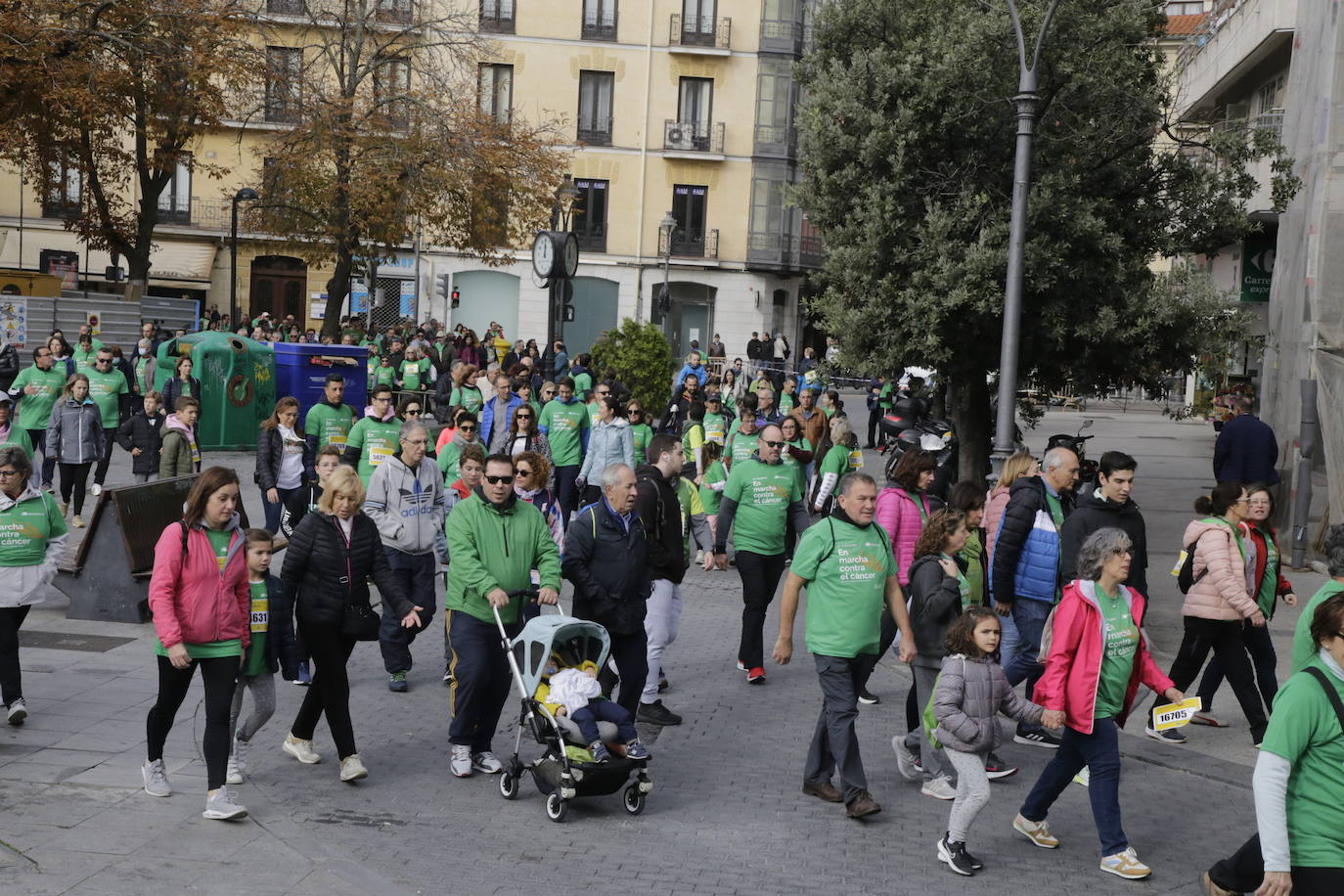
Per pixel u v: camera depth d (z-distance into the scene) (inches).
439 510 402.9
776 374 1596.9
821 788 310.2
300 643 304.3
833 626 298.0
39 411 692.7
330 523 302.7
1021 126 560.4
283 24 1440.7
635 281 1935.3
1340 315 635.5
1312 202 655.8
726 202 1943.9
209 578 275.0
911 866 270.2
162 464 564.4
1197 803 317.4
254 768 315.9
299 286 1913.1
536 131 1435.8
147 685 375.2
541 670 295.6
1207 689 381.7
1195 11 1955.0
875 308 709.9
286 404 523.5
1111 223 733.9
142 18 1159.0
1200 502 367.9
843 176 722.2
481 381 999.0
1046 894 257.3
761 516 416.8
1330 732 190.2
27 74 1094.4
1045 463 360.2
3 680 328.5
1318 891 190.7
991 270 676.1
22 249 1850.4
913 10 743.1
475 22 1855.3
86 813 274.1
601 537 325.4
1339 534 257.3
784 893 252.2
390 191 1268.5
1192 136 814.5
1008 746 362.0
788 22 1918.1
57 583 451.5
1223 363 762.2
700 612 536.1
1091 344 720.3
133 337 1283.2
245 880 245.1
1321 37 663.1
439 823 284.2
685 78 1926.7
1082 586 268.7
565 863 263.6
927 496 410.6
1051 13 552.1
